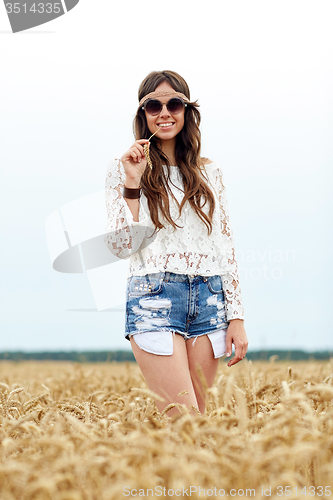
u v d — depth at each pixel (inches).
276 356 279.9
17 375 459.2
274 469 96.3
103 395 194.7
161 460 99.7
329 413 117.8
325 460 104.8
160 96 174.4
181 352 167.8
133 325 169.5
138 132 184.4
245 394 160.2
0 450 120.3
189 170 175.3
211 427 119.9
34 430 125.6
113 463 97.3
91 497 94.0
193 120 179.9
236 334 178.4
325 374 276.8
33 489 87.5
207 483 95.3
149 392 135.3
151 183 171.0
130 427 125.2
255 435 111.5
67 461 96.0
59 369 545.0
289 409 121.4
